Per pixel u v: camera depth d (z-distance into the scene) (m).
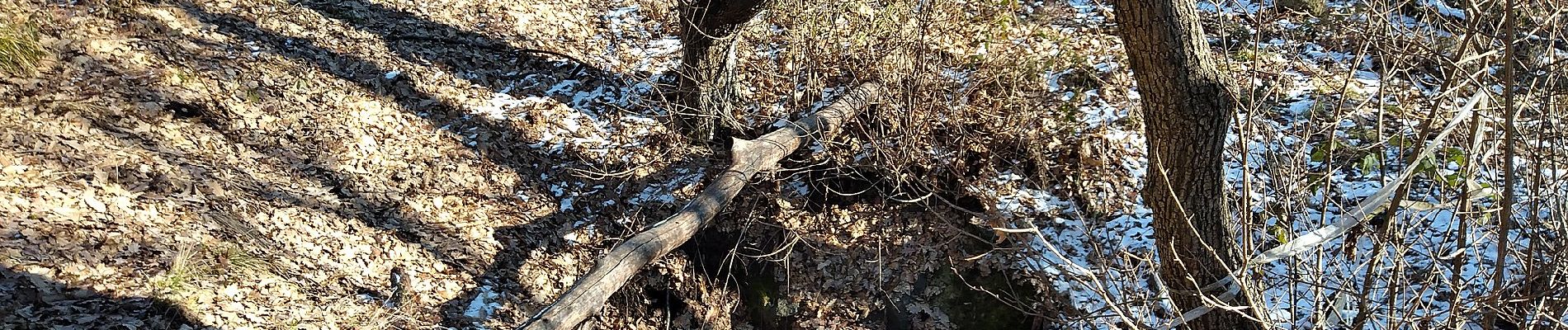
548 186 7.68
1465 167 3.40
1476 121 3.23
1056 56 8.34
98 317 5.11
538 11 10.30
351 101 7.89
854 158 7.44
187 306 5.40
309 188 6.75
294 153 7.06
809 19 8.18
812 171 7.39
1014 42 8.77
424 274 6.43
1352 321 4.31
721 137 7.92
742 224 7.19
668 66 9.48
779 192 7.33
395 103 8.09
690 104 7.89
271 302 5.71
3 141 5.98
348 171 7.07
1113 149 7.09
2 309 4.91
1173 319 4.39
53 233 5.46
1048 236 6.59
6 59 6.71
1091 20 9.30
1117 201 6.77
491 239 6.93
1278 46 7.86
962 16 8.94
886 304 6.77
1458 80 3.89
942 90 7.41
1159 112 4.01
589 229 7.32
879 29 7.86
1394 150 6.29
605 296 5.60
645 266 6.90
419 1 9.99
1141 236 6.41
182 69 7.50
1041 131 7.25
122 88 7.00
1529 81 3.96
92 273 5.35
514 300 6.52
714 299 7.06
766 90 8.47
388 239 6.56
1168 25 3.67
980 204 6.91
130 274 5.43
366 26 9.24
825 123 7.25
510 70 9.16
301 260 6.11
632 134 8.32
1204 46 3.84
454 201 7.18
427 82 8.54
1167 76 3.81
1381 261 4.25
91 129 6.43
